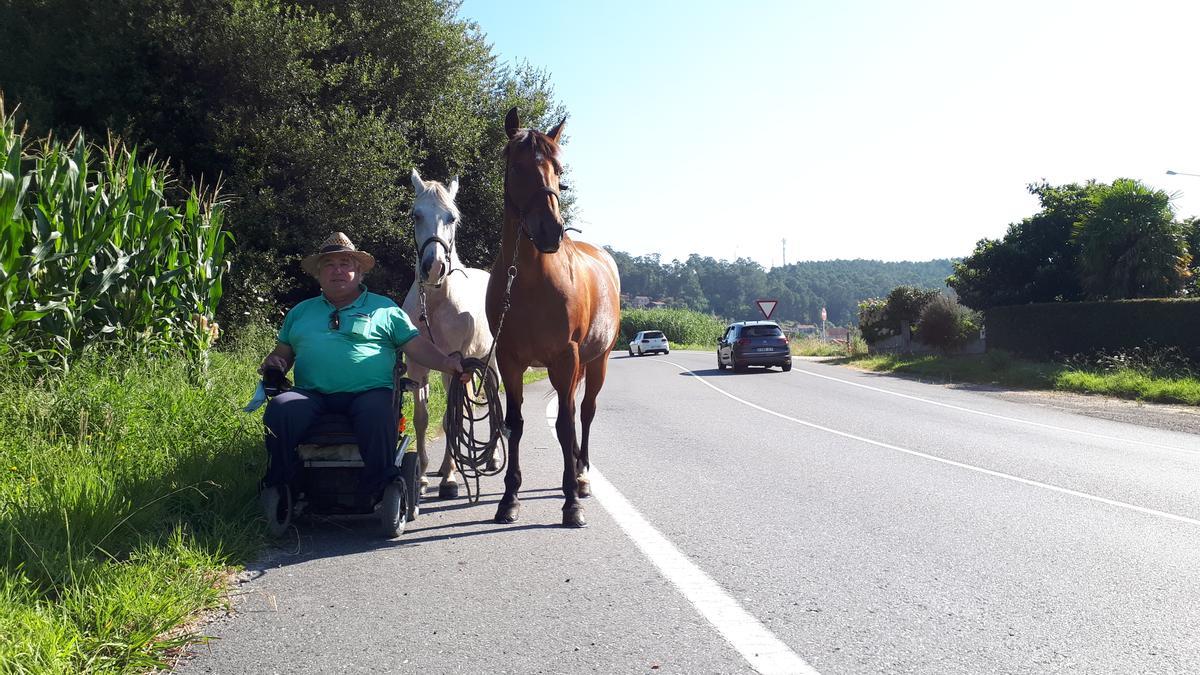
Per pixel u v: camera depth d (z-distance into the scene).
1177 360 17.11
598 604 3.60
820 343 43.62
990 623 3.38
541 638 3.19
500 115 21.62
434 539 4.77
